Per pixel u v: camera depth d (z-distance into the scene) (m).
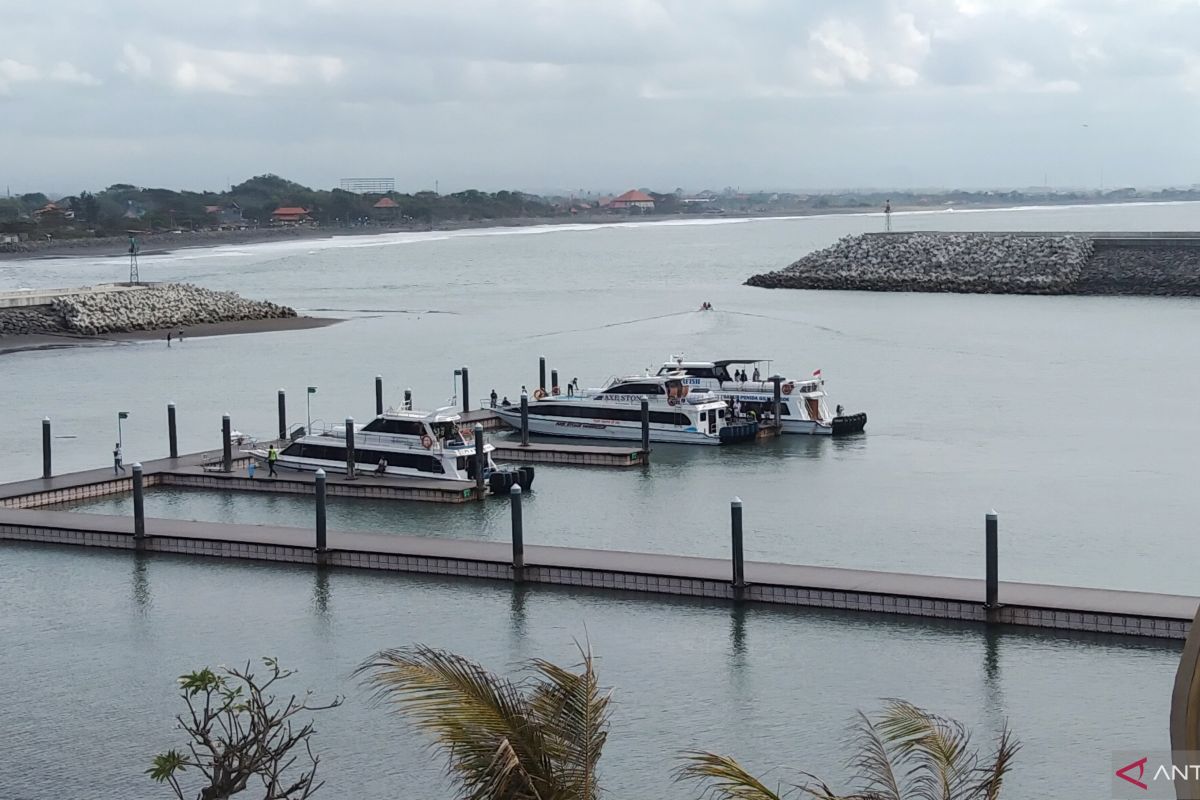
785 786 44.00
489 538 74.75
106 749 47.78
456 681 22.22
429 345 161.38
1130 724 48.41
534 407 106.00
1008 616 57.88
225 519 79.62
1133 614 56.12
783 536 74.56
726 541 73.88
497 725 21.64
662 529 76.50
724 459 96.19
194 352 156.25
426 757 46.75
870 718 48.84
